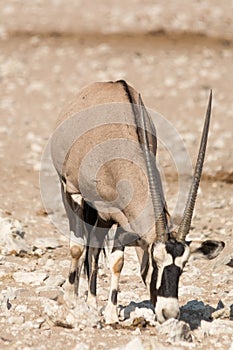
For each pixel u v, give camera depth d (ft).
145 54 272.31
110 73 248.11
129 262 102.12
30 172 151.23
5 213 122.72
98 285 92.79
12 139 176.14
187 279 95.71
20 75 242.58
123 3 338.95
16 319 76.18
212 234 115.96
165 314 70.95
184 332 71.77
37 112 203.31
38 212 124.67
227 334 74.79
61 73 247.29
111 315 78.02
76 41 286.87
